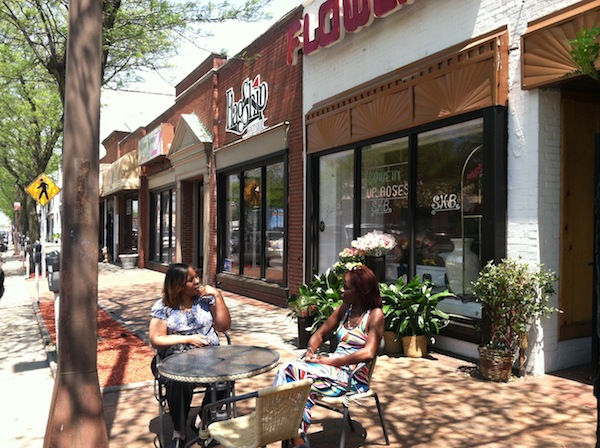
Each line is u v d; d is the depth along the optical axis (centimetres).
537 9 545
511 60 573
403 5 720
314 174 955
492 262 562
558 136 556
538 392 500
